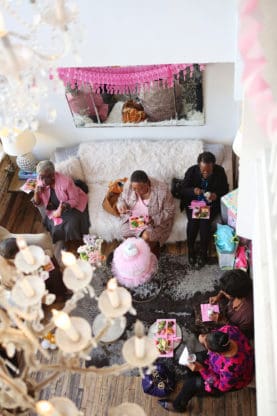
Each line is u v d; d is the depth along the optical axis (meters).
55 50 2.40
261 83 2.25
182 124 6.04
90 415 4.76
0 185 6.49
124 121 6.06
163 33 3.96
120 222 5.82
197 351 4.98
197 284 5.54
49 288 5.25
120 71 5.42
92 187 6.12
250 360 4.25
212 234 5.88
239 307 4.57
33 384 2.34
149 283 5.55
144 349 2.13
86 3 3.75
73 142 6.44
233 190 5.99
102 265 5.75
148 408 4.77
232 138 6.18
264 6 2.55
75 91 5.72
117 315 2.26
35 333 2.31
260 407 3.18
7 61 2.08
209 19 3.84
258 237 3.54
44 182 5.59
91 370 2.23
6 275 2.53
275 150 3.10
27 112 2.44
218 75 5.47
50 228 5.95
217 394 4.57
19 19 2.37
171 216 5.61
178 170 5.96
